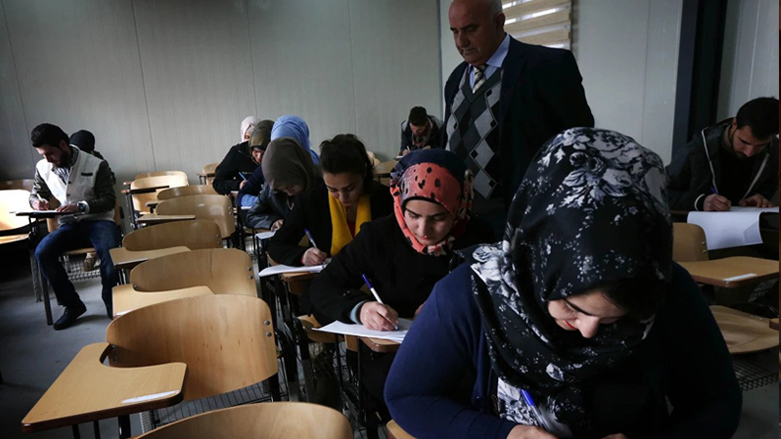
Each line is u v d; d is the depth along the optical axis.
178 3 5.48
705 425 0.71
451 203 1.29
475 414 0.75
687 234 2.14
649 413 0.72
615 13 3.84
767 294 2.16
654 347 0.71
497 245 0.80
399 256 1.41
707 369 0.72
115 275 3.33
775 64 3.02
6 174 5.08
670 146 3.57
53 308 3.58
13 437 2.01
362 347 1.45
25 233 4.48
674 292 0.70
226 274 1.97
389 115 6.50
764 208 2.28
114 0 5.25
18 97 5.03
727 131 2.36
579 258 0.55
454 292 0.77
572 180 0.57
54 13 5.06
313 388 1.79
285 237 2.01
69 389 1.06
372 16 6.24
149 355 1.34
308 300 1.94
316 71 6.11
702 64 3.33
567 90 1.83
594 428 0.72
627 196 0.55
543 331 0.66
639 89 3.74
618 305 0.55
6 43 4.93
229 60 5.75
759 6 3.07
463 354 0.78
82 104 5.28
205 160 5.81
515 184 1.92
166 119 5.60
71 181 3.39
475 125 2.03
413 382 0.80
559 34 4.32
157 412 1.95
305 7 5.95
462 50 1.96
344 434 0.84
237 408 0.87
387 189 1.93
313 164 2.63
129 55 5.38
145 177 5.34
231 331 1.37
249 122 4.31
